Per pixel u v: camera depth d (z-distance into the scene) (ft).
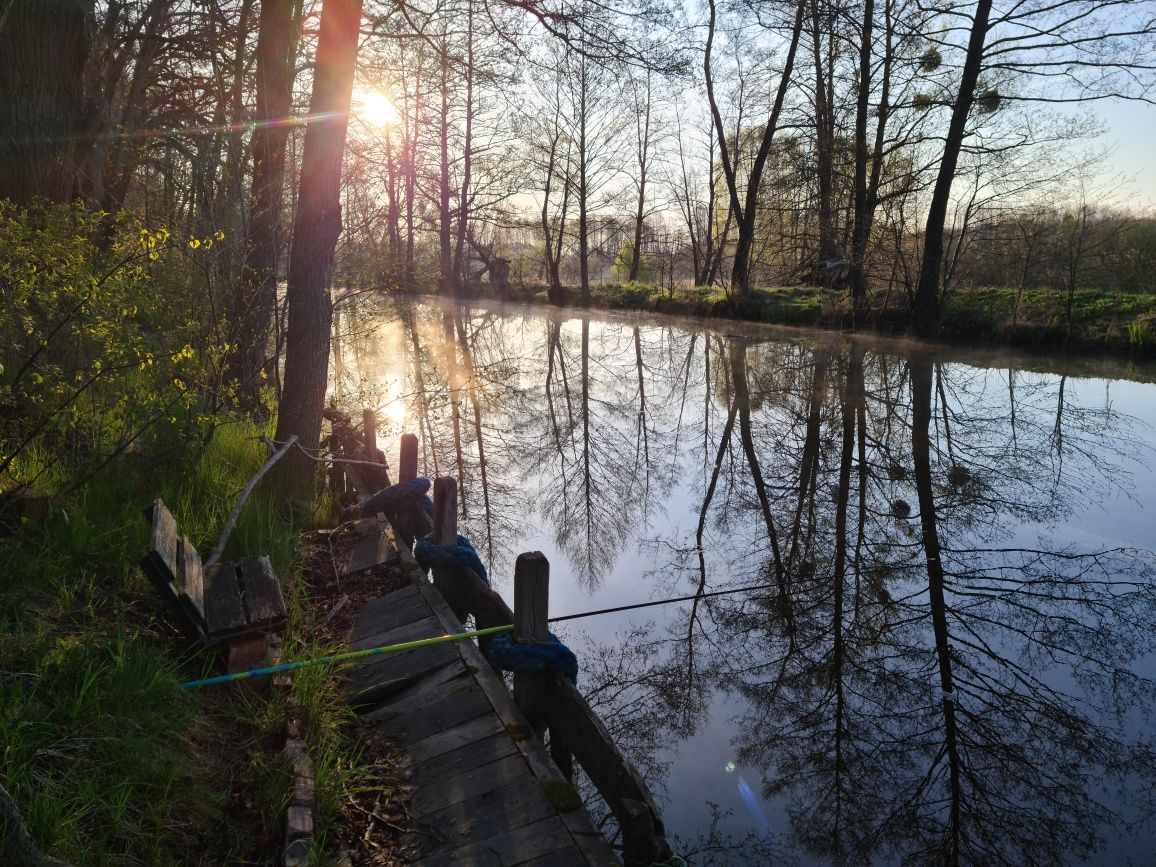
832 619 23.08
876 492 34.83
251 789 11.69
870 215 81.10
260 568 15.99
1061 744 16.70
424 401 51.11
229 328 26.78
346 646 16.96
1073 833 13.99
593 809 14.44
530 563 13.69
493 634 16.03
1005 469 37.47
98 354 19.36
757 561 27.91
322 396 25.41
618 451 44.09
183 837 10.44
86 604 14.43
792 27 86.69
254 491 23.07
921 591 24.80
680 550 29.43
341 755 13.15
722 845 13.96
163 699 12.58
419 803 12.14
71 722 11.14
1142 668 19.69
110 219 23.36
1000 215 70.95
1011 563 26.78
